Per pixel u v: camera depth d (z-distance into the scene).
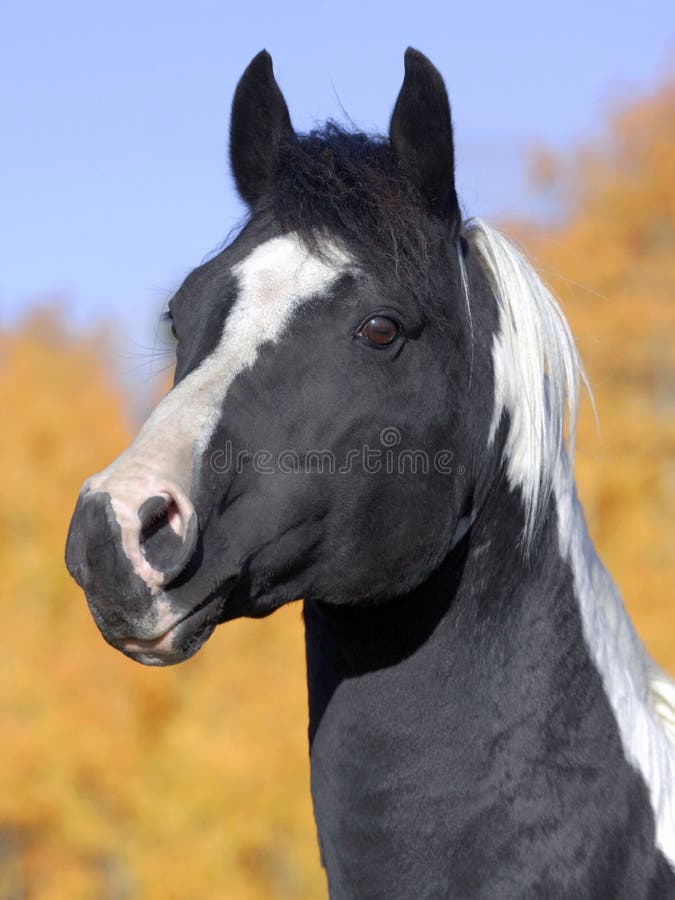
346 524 3.70
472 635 3.81
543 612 3.88
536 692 3.76
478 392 3.94
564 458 4.12
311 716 4.07
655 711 4.18
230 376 3.57
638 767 3.79
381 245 3.70
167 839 23.70
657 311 21.97
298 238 3.75
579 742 3.73
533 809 3.63
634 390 22.59
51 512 31.86
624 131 25.75
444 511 3.82
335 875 3.85
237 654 25.55
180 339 3.88
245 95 4.31
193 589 3.35
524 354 4.03
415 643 3.81
